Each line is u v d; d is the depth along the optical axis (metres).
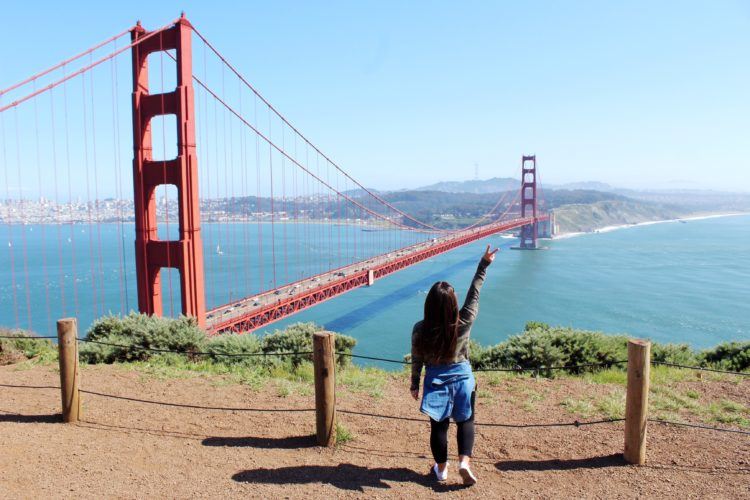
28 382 8.34
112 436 5.94
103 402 7.17
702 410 7.05
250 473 5.01
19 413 6.73
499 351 10.66
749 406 7.27
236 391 7.75
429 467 5.20
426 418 6.72
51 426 6.25
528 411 7.08
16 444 5.67
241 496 4.56
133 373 8.78
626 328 67.00
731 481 4.91
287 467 5.14
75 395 6.40
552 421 6.65
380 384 8.57
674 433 6.14
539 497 4.60
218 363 9.78
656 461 5.35
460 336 4.56
